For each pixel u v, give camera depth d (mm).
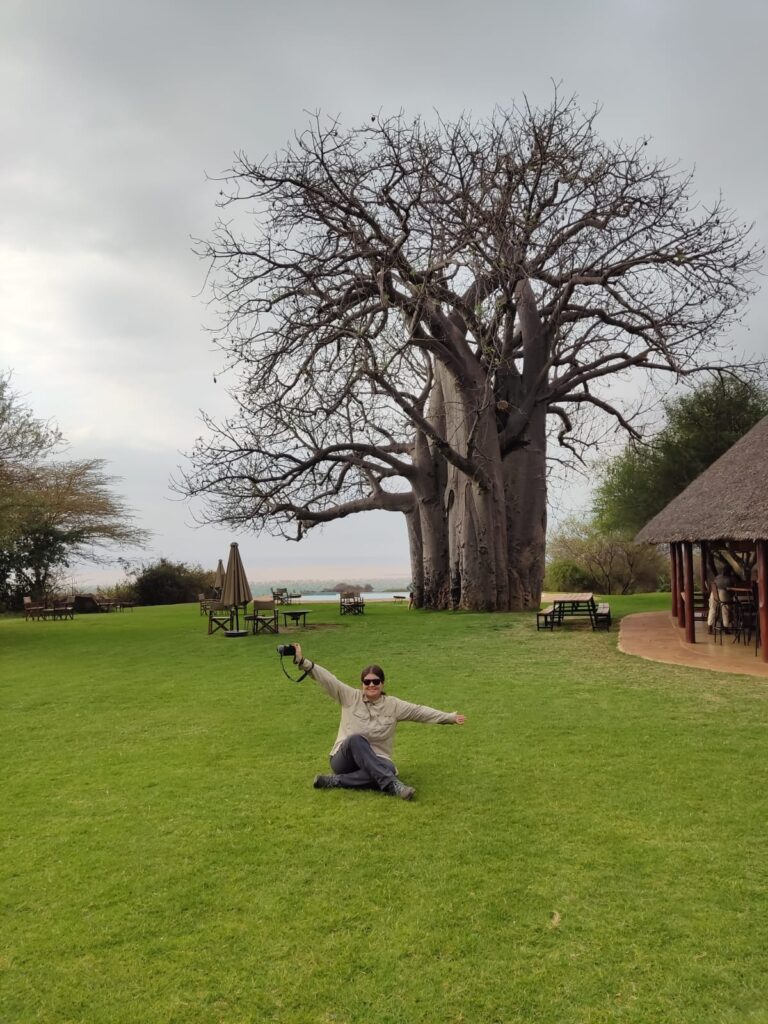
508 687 10891
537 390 25016
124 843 5520
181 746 8273
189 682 12523
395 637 17516
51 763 7809
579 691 10469
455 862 5004
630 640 15484
